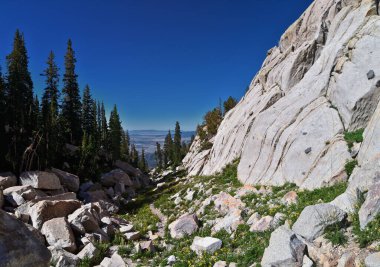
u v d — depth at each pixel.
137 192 48.38
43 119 42.03
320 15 31.98
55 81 52.75
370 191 9.76
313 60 29.38
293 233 9.92
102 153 64.56
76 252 16.38
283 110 24.69
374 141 14.24
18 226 5.70
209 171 39.22
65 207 20.03
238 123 37.00
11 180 30.53
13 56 42.09
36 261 5.55
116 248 17.03
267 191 19.41
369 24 20.86
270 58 42.88
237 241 13.26
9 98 40.16
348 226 9.75
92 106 63.12
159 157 125.19
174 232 17.78
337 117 18.97
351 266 8.05
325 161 17.16
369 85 17.67
